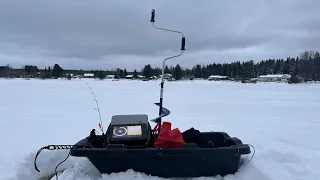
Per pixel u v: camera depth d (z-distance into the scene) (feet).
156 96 59.82
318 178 12.78
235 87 115.75
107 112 34.55
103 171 11.56
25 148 17.67
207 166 11.66
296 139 20.66
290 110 39.01
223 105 44.14
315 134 22.59
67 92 70.79
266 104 46.42
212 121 28.40
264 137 20.75
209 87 111.75
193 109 38.75
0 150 17.12
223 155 11.34
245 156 13.57
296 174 13.19
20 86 100.63
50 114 32.89
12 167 13.83
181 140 11.64
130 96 59.52
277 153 15.57
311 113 36.04
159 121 13.32
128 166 11.47
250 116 32.76
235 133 22.07
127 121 12.38
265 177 11.76
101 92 71.97
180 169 11.62
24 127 24.82
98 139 13.00
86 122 27.30
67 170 12.68
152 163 11.45
